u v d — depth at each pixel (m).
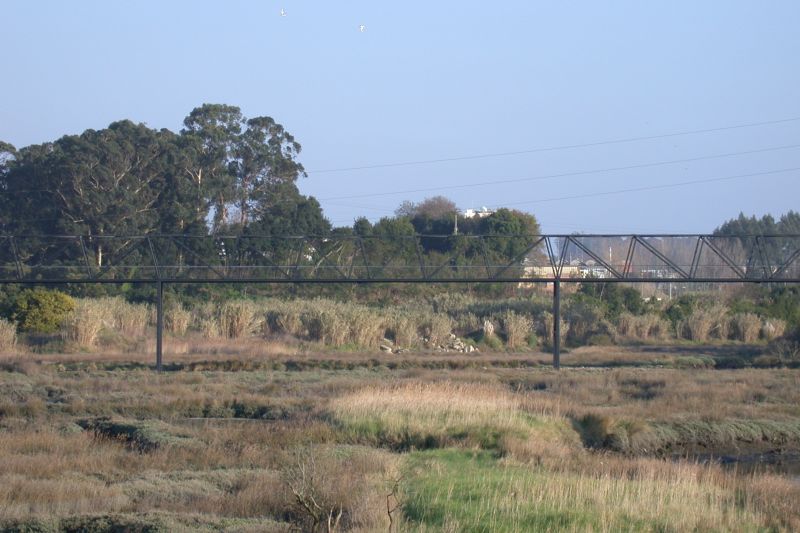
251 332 98.62
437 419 43.41
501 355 92.25
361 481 28.92
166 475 32.41
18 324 91.38
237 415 50.59
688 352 97.75
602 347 103.94
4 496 27.94
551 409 49.22
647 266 88.62
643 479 31.41
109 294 116.88
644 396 59.53
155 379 64.31
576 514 25.42
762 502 30.44
